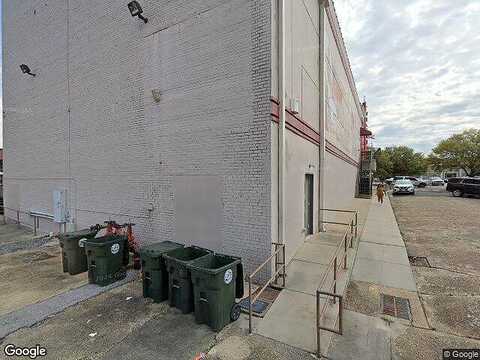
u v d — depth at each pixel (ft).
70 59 35.29
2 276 22.22
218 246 21.49
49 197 40.19
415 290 18.88
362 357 11.93
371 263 24.17
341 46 49.85
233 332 13.82
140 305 16.75
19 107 45.50
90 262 20.20
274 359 11.80
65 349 12.69
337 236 30.83
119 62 28.99
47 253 29.19
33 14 41.47
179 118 23.80
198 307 14.48
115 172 29.84
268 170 19.13
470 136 147.13
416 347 12.64
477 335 13.67
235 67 20.48
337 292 17.65
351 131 74.28
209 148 21.93
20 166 46.37
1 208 61.62
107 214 30.99
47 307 16.60
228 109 20.85
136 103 27.40
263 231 19.40
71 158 35.86
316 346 12.64
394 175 205.05
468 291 18.79
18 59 44.93
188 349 12.53
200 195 22.52
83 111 33.76
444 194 106.42
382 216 48.98
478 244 31.07
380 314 15.61
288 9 22.33
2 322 14.99
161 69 25.02
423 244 31.07
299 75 25.73
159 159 25.45
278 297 17.25
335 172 45.65
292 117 23.43
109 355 12.21
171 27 24.14
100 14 31.04
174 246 18.40
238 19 20.29
